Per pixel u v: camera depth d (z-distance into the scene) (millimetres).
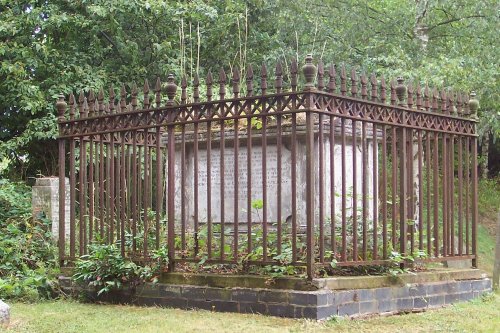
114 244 7695
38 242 10312
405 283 6930
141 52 16891
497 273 9555
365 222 6738
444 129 7824
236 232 6555
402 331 5676
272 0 17984
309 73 6184
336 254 6406
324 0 18016
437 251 7719
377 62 16906
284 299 6102
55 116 15234
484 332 5766
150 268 7156
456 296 7641
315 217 7465
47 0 16484
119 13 16297
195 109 6918
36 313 6715
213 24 17312
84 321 6152
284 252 6434
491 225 19453
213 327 5652
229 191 8172
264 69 6492
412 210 7492
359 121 7289
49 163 16859
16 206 11883
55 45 16453
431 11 17125
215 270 7035
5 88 15859
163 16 16484
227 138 8117
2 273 9227
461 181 8156
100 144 8117
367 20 17750
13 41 16047
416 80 14305
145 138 7422
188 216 8523
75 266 7969
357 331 5566
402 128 7223
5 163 13398
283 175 7711
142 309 6855
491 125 16000
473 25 16656
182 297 6855
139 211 8953
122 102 7750
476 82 14859
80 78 15836
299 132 7469
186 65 16203
